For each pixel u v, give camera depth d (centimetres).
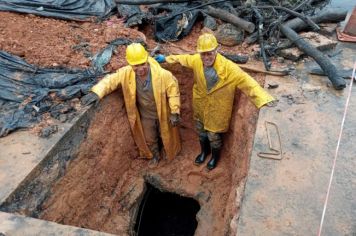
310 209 361
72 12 674
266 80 539
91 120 502
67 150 463
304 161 411
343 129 452
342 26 653
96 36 626
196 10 666
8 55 550
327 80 536
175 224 636
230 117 550
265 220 352
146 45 611
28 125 470
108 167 545
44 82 525
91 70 553
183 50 614
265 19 633
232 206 444
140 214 607
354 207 362
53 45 591
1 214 362
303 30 640
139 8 695
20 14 658
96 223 520
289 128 453
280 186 384
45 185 427
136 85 519
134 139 594
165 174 616
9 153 433
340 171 400
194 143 655
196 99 543
